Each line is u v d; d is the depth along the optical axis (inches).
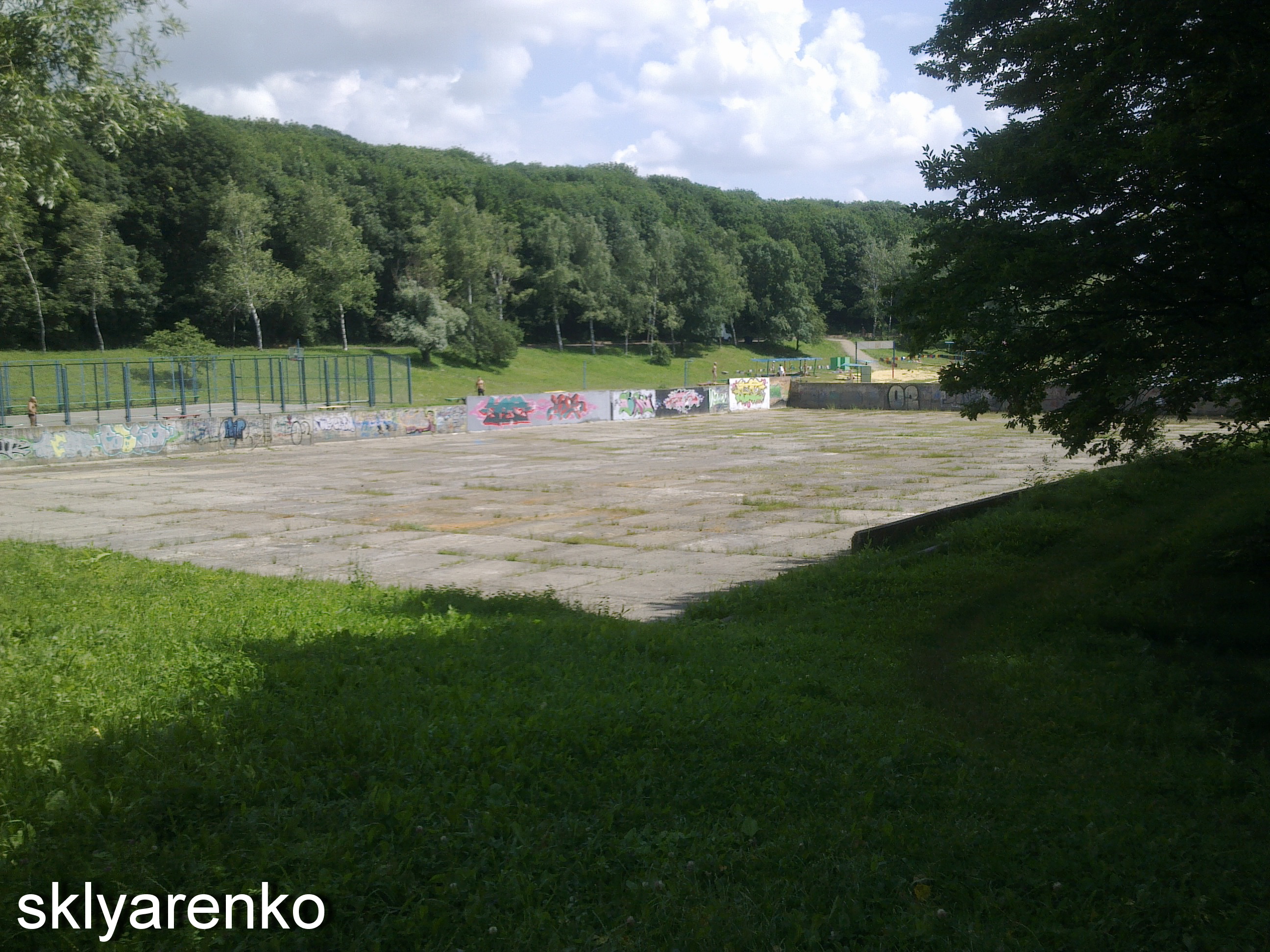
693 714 285.3
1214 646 396.8
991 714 317.4
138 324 3088.1
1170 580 480.7
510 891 177.0
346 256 3321.9
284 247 3474.4
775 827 213.9
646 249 4485.7
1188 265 374.0
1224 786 253.0
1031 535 611.8
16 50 757.9
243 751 225.3
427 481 1221.1
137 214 3142.2
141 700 266.4
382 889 174.9
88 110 802.2
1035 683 351.9
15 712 249.9
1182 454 706.8
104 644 341.7
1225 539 521.7
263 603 454.0
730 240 4781.0
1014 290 393.1
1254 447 716.7
